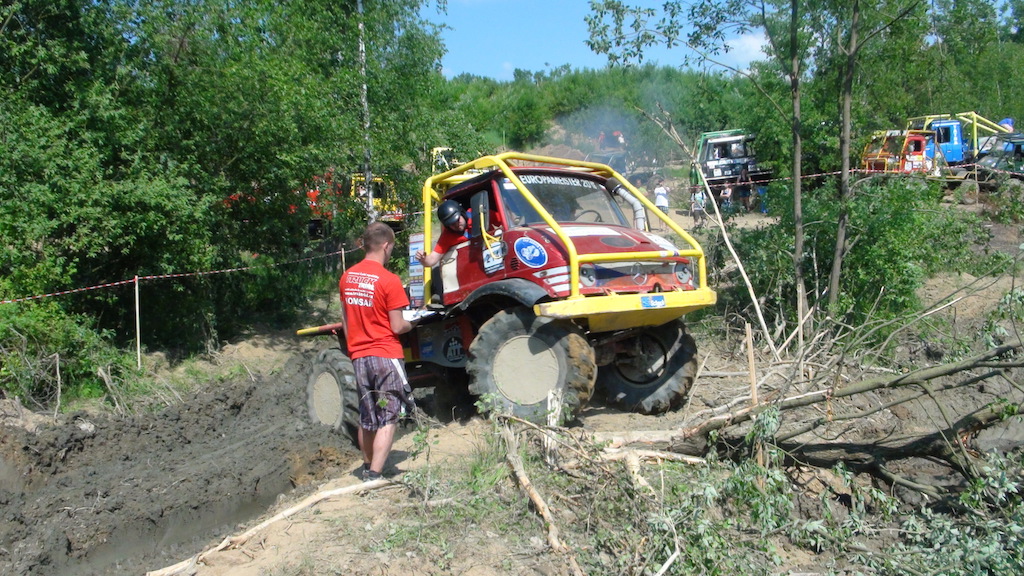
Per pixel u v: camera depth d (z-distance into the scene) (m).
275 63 10.87
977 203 12.26
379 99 14.74
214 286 11.15
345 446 6.88
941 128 21.00
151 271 9.71
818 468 5.76
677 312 6.51
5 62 9.40
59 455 6.81
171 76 10.04
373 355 5.35
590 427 6.57
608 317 6.30
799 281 9.26
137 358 9.14
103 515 5.63
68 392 8.14
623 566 4.12
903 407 7.21
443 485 5.06
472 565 4.21
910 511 5.43
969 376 7.84
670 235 11.40
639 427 6.68
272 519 4.91
